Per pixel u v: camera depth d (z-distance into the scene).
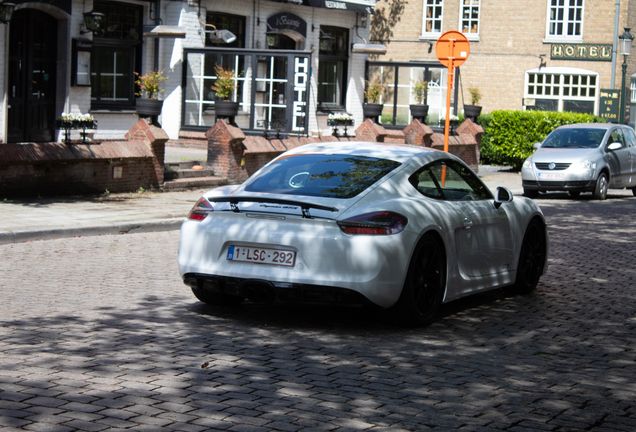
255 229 6.09
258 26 22.86
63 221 11.41
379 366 5.32
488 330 6.45
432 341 6.04
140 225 11.68
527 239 8.00
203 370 5.12
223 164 17.14
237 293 6.18
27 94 17.05
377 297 5.90
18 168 13.30
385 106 26.91
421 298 6.40
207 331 6.17
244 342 5.86
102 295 7.40
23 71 16.94
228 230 6.20
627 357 5.74
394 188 6.36
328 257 5.86
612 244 11.58
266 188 6.49
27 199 13.38
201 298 7.00
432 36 34.56
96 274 8.45
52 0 17.11
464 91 34.09
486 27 33.53
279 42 23.52
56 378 4.88
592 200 18.42
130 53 19.67
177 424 4.14
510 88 33.38
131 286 7.87
